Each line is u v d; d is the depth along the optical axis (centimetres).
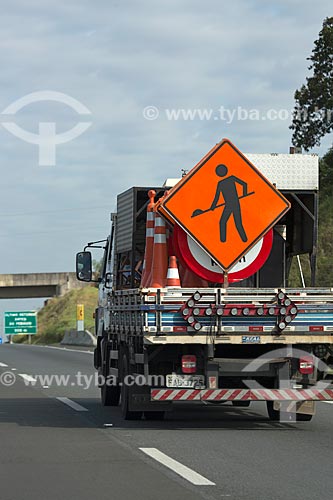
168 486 1260
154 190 2095
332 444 1655
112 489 1244
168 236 1927
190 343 1838
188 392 1861
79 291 13475
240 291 1848
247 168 1895
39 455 1542
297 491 1220
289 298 1858
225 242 1889
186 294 1833
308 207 2073
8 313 11762
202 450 1580
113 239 2405
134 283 2100
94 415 2175
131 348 1969
